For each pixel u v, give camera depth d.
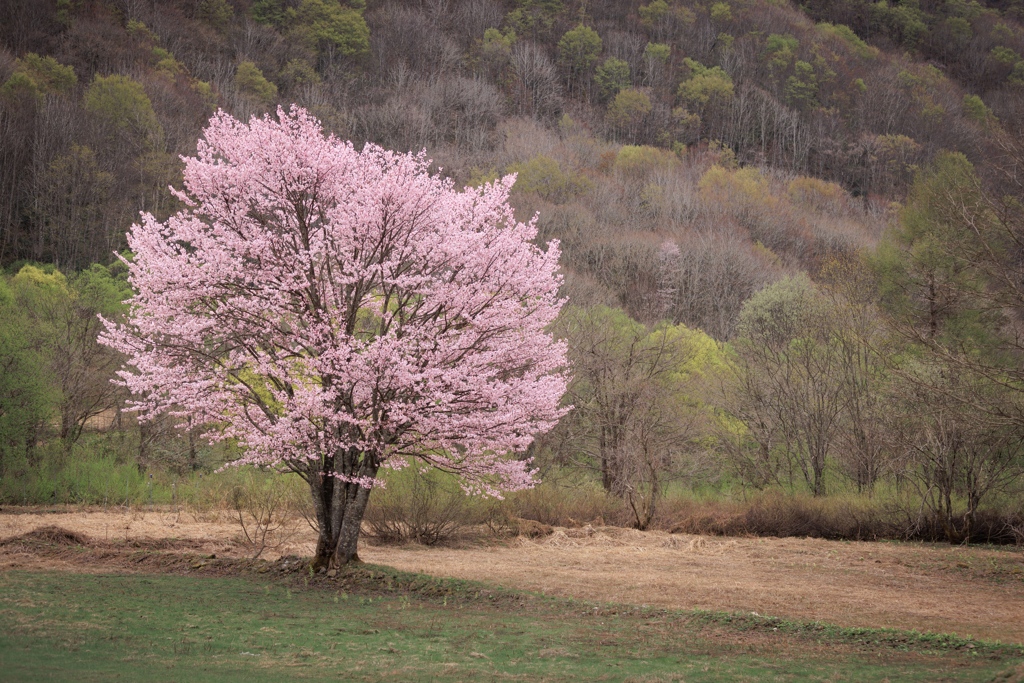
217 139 16.05
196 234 15.16
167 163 69.44
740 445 33.66
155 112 81.56
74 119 70.81
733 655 10.71
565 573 18.45
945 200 27.69
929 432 25.78
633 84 151.00
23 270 47.41
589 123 134.88
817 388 32.41
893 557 22.84
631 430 28.98
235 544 19.88
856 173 123.12
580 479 31.73
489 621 12.55
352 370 14.54
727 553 23.31
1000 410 20.80
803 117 138.12
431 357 15.23
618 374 30.62
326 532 15.96
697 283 67.81
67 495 31.64
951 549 24.89
